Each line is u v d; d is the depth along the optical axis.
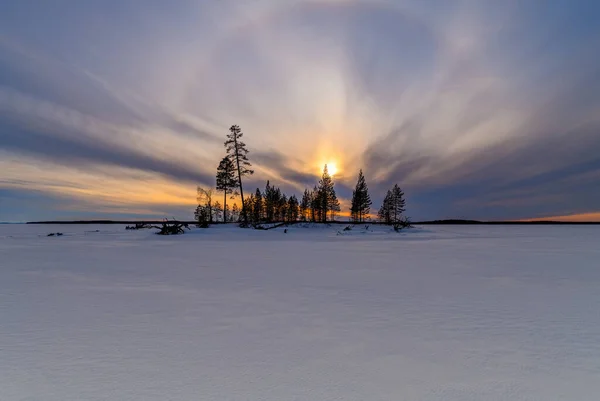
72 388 3.24
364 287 7.89
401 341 4.46
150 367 3.69
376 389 3.21
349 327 5.02
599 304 6.36
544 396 3.10
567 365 3.76
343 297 6.90
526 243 24.00
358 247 19.61
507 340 4.50
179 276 9.38
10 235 36.28
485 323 5.21
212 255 14.88
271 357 3.94
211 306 6.20
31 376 3.48
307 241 25.12
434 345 4.32
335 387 3.25
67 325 5.10
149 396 3.09
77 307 6.14
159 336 4.63
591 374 3.54
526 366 3.73
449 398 3.05
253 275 9.55
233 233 33.09
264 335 4.67
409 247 19.80
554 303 6.43
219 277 9.23
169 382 3.35
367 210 68.44
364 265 11.63
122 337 4.59
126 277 9.23
